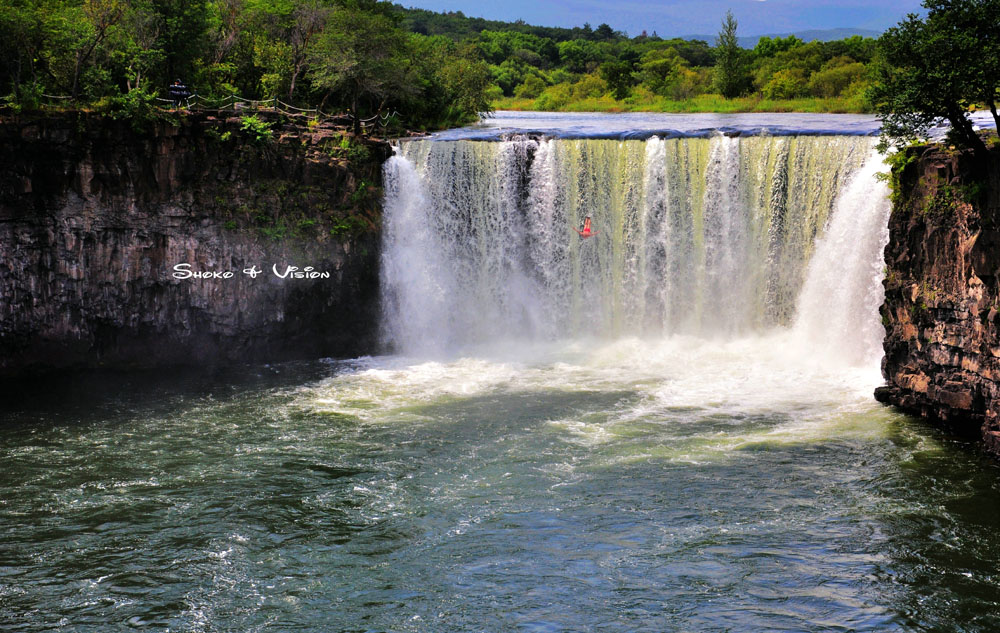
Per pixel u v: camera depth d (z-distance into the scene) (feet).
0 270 142.10
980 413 113.19
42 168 141.18
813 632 78.13
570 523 97.09
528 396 135.95
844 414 124.98
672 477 107.04
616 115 286.05
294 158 155.63
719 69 364.38
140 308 150.71
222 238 152.05
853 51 377.09
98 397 138.41
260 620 80.94
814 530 94.84
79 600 83.87
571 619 80.59
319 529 96.58
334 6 216.74
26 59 160.04
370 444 118.42
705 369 145.89
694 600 82.99
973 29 109.81
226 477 108.99
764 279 156.35
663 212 160.15
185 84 186.19
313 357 160.45
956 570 87.10
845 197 145.59
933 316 118.52
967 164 110.22
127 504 102.17
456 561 90.17
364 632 79.25
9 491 105.29
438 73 231.71
